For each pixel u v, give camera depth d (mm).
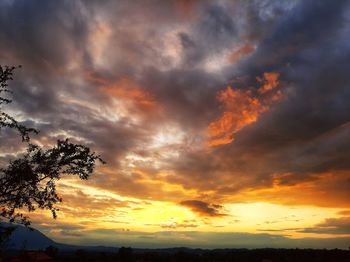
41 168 10125
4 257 9805
